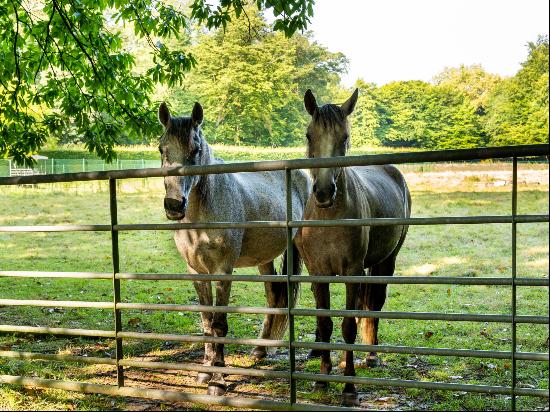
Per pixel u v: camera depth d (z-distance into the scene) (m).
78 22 5.88
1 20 5.96
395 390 3.72
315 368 4.30
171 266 9.80
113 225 3.33
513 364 2.63
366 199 3.88
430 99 38.81
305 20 5.05
